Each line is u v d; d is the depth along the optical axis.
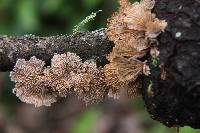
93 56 0.46
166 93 0.44
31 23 0.88
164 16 0.44
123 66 0.45
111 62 0.45
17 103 1.03
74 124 0.93
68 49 0.47
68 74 0.47
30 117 1.01
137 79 0.46
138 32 0.45
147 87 0.45
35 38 0.47
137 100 0.96
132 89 0.46
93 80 0.46
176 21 0.43
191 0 0.43
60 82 0.47
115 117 0.94
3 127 0.98
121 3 0.46
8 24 0.91
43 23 0.92
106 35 0.46
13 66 0.47
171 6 0.44
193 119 0.44
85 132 0.88
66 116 1.00
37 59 0.47
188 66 0.43
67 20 0.92
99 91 0.47
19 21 0.89
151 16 0.44
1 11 0.90
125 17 0.45
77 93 0.47
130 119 0.93
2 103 1.01
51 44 0.47
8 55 0.47
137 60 0.45
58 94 0.47
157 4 0.44
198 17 0.43
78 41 0.47
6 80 1.00
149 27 0.44
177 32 0.43
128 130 0.91
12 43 0.47
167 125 0.46
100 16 0.88
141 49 0.44
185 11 0.43
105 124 0.92
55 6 0.89
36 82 0.47
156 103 0.45
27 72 0.47
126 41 0.45
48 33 0.92
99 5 0.88
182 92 0.43
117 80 0.46
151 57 0.44
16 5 0.89
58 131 0.98
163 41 0.44
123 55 0.45
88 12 0.89
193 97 0.43
